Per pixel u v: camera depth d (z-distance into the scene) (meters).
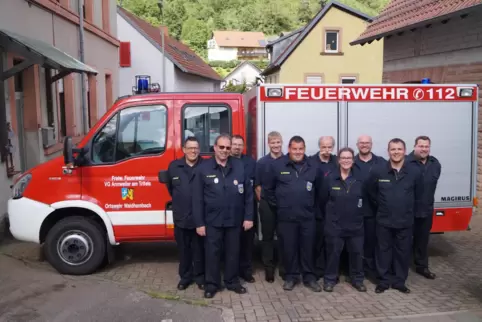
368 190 5.70
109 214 6.00
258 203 5.99
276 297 5.44
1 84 8.02
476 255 6.97
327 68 29.20
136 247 7.42
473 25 9.45
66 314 4.82
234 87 48.41
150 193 6.02
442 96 6.34
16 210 6.00
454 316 4.82
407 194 5.48
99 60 15.97
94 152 6.00
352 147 6.23
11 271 5.86
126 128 6.03
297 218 5.55
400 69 12.49
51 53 8.98
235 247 5.50
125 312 4.90
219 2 119.38
